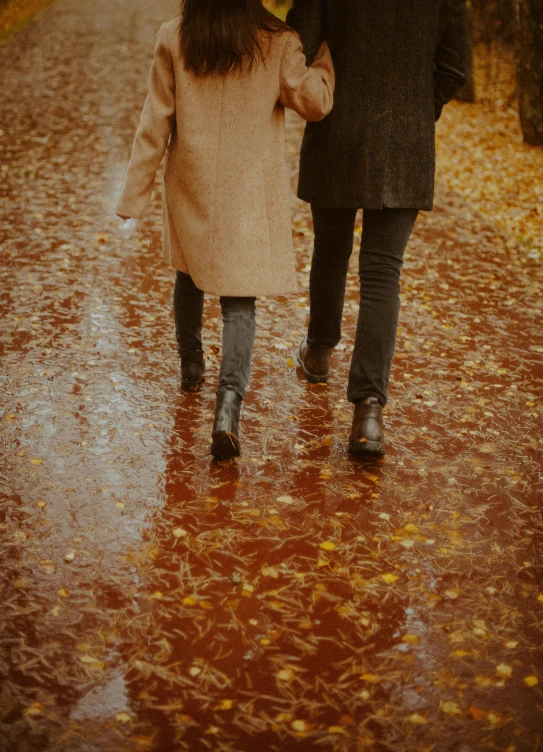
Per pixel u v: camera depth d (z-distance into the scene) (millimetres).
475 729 2051
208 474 3186
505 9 14922
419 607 2500
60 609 2408
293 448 3420
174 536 2785
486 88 15359
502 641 2363
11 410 3576
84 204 7379
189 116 3037
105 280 5445
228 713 2070
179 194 3174
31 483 3039
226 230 3098
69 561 2619
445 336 4781
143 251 6164
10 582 2508
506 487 3199
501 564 2727
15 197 7469
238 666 2230
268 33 2973
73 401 3697
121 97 12797
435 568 2691
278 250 3195
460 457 3412
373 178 3158
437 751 1979
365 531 2873
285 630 2377
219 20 2885
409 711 2100
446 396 3982
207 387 3939
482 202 8391
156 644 2293
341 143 3186
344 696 2143
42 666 2188
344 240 3564
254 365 4223
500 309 5293
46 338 4398
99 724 2012
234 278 3115
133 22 22391
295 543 2787
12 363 4055
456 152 11117
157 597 2484
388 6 3049
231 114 3035
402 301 5371
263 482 3150
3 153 9070
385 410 3803
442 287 5703
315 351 3951
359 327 3279
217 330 4684
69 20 22125
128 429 3486
